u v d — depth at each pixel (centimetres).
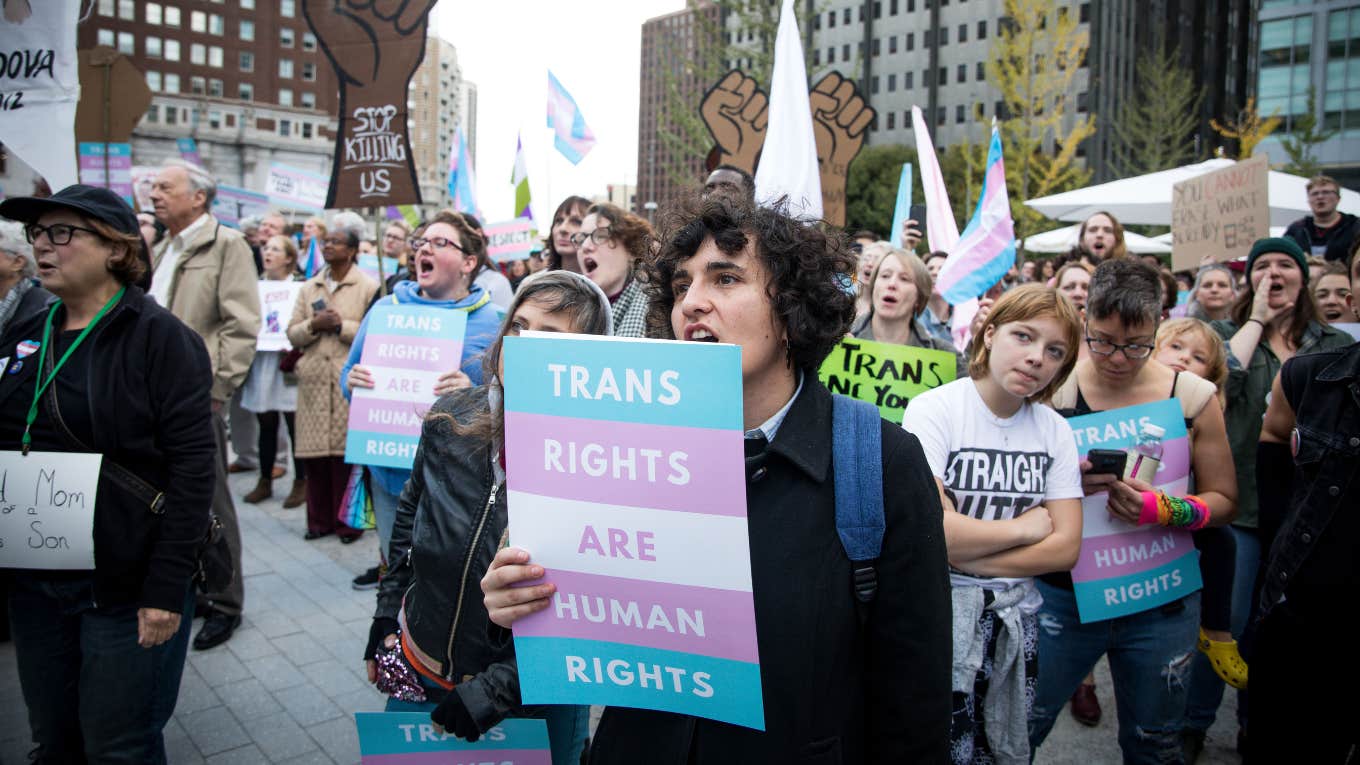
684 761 131
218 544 253
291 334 552
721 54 1767
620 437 126
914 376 335
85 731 228
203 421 236
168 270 486
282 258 675
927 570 133
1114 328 263
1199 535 307
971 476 232
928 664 132
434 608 187
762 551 129
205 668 382
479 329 373
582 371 127
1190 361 320
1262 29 4225
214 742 322
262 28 7775
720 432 120
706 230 137
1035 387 220
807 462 132
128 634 229
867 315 415
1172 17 6900
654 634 126
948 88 6919
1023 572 223
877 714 136
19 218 226
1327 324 365
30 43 318
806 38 2178
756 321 134
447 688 189
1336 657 224
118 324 231
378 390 360
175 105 7375
